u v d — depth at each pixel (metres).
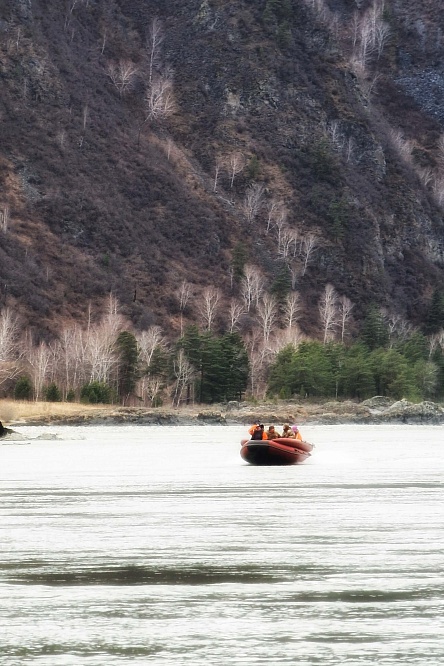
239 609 36.94
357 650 31.53
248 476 93.19
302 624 34.75
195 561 45.97
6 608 37.22
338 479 89.44
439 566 44.59
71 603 37.91
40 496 74.25
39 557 47.03
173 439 180.75
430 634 33.34
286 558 46.59
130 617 35.84
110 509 65.38
